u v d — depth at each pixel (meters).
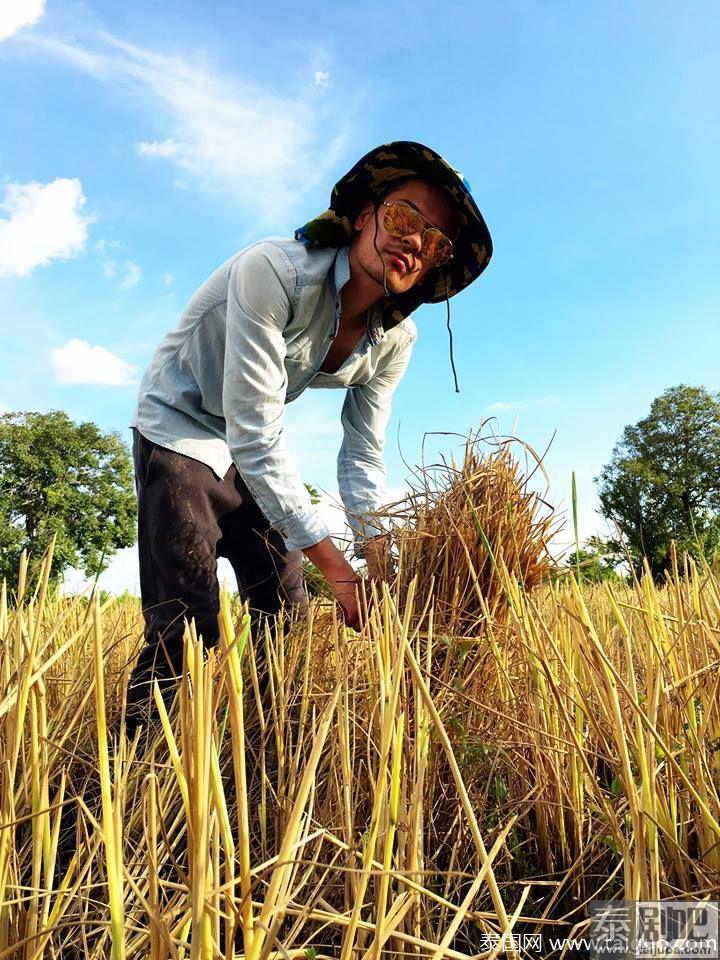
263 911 0.78
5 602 1.32
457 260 2.18
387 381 2.66
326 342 2.21
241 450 1.97
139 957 1.03
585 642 1.27
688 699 1.26
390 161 1.94
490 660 1.70
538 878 1.33
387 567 1.92
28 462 37.69
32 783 0.98
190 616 2.13
